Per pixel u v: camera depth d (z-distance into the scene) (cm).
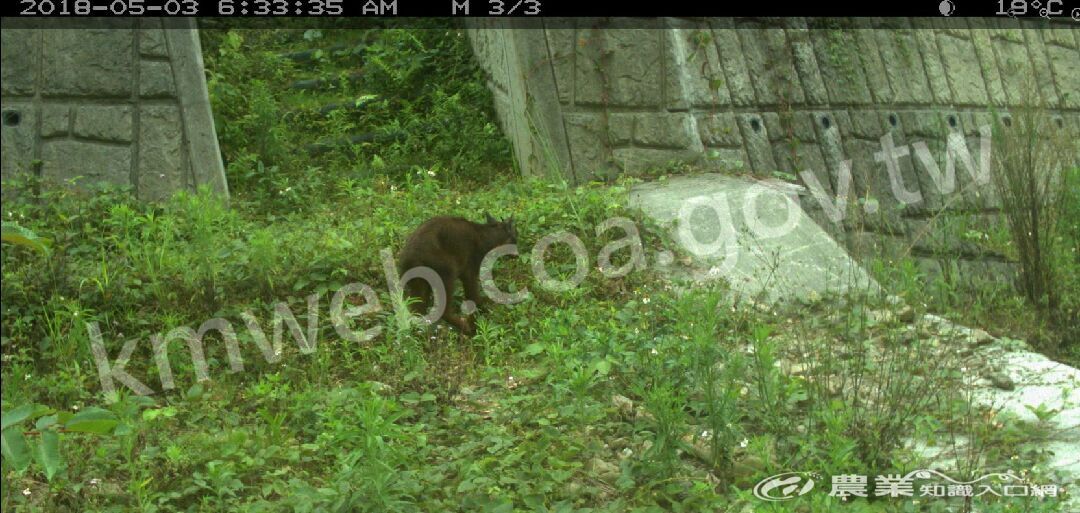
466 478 449
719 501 446
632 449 501
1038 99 1346
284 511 430
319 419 521
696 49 982
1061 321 783
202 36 1134
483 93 1112
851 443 453
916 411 518
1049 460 495
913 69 1202
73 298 639
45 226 735
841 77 1105
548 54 948
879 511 434
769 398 491
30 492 453
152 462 468
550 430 488
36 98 807
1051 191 905
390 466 447
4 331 604
